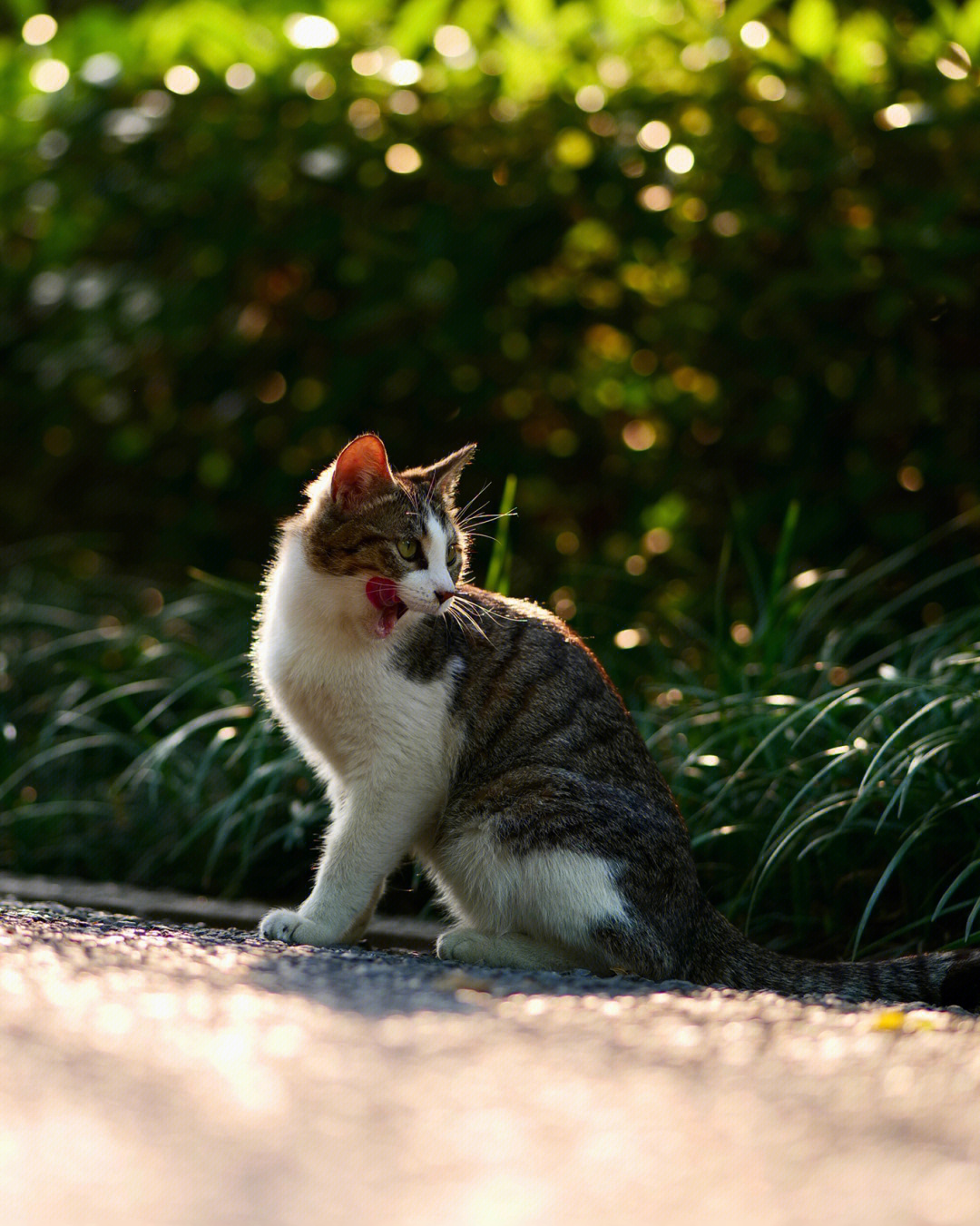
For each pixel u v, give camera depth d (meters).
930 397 8.45
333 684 5.12
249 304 9.65
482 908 5.06
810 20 8.19
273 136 9.02
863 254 8.19
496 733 5.17
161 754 6.74
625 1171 2.30
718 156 8.44
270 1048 2.89
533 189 8.76
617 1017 3.48
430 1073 2.80
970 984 4.70
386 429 9.50
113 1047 2.81
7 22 13.59
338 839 5.15
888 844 5.81
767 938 5.94
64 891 6.67
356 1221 1.98
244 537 10.12
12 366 10.97
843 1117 2.71
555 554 9.59
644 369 9.47
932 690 5.89
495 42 9.45
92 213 9.91
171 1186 2.07
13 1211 1.93
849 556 8.38
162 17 9.50
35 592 10.26
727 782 5.93
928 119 7.82
